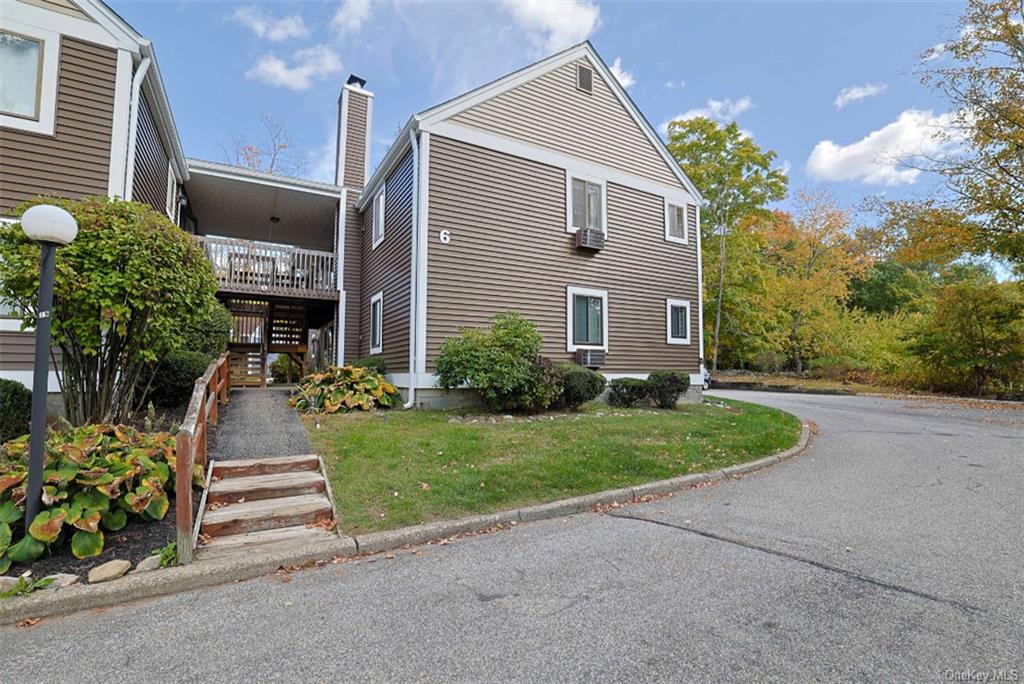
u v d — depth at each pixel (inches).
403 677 87.3
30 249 197.9
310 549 144.1
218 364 287.4
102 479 146.6
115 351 232.1
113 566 128.4
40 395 139.6
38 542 132.1
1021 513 175.0
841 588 119.2
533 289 418.0
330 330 596.1
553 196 436.5
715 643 96.2
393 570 136.5
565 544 153.3
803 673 86.2
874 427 374.3
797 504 189.5
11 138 266.2
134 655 96.5
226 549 145.6
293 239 670.5
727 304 999.0
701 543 151.3
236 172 462.3
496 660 92.0
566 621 105.8
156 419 276.1
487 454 235.1
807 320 965.8
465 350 339.3
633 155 495.5
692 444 273.6
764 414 410.0
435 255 373.7
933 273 1215.6
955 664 88.4
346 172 571.5
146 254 214.4
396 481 195.3
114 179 289.9
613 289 467.5
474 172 397.1
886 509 181.0
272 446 234.5
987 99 543.5
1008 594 115.0
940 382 664.4
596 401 444.1
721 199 960.3
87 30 288.7
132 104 302.2
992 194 557.6
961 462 255.1
